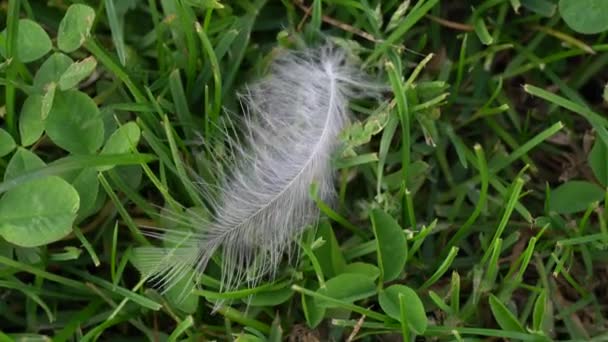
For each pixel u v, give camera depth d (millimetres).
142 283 302
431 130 319
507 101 330
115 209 311
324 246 309
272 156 306
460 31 333
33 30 310
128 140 301
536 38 330
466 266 318
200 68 322
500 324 301
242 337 297
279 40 319
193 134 317
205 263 300
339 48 322
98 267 314
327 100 309
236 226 302
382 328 304
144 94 319
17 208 294
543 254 317
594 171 316
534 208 325
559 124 311
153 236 308
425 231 304
